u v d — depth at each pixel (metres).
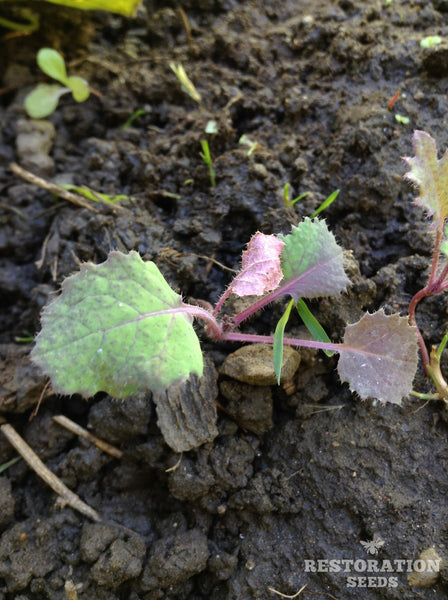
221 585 0.13
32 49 0.20
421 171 0.12
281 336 0.13
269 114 0.18
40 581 0.13
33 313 0.16
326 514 0.13
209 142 0.17
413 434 0.13
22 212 0.17
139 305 0.11
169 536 0.13
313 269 0.13
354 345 0.13
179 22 0.20
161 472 0.14
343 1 0.19
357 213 0.16
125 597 0.13
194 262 0.16
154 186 0.17
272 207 0.16
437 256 0.13
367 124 0.16
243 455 0.13
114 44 0.20
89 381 0.10
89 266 0.11
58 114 0.19
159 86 0.19
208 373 0.14
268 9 0.20
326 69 0.18
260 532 0.13
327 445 0.13
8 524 0.14
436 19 0.18
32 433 0.14
